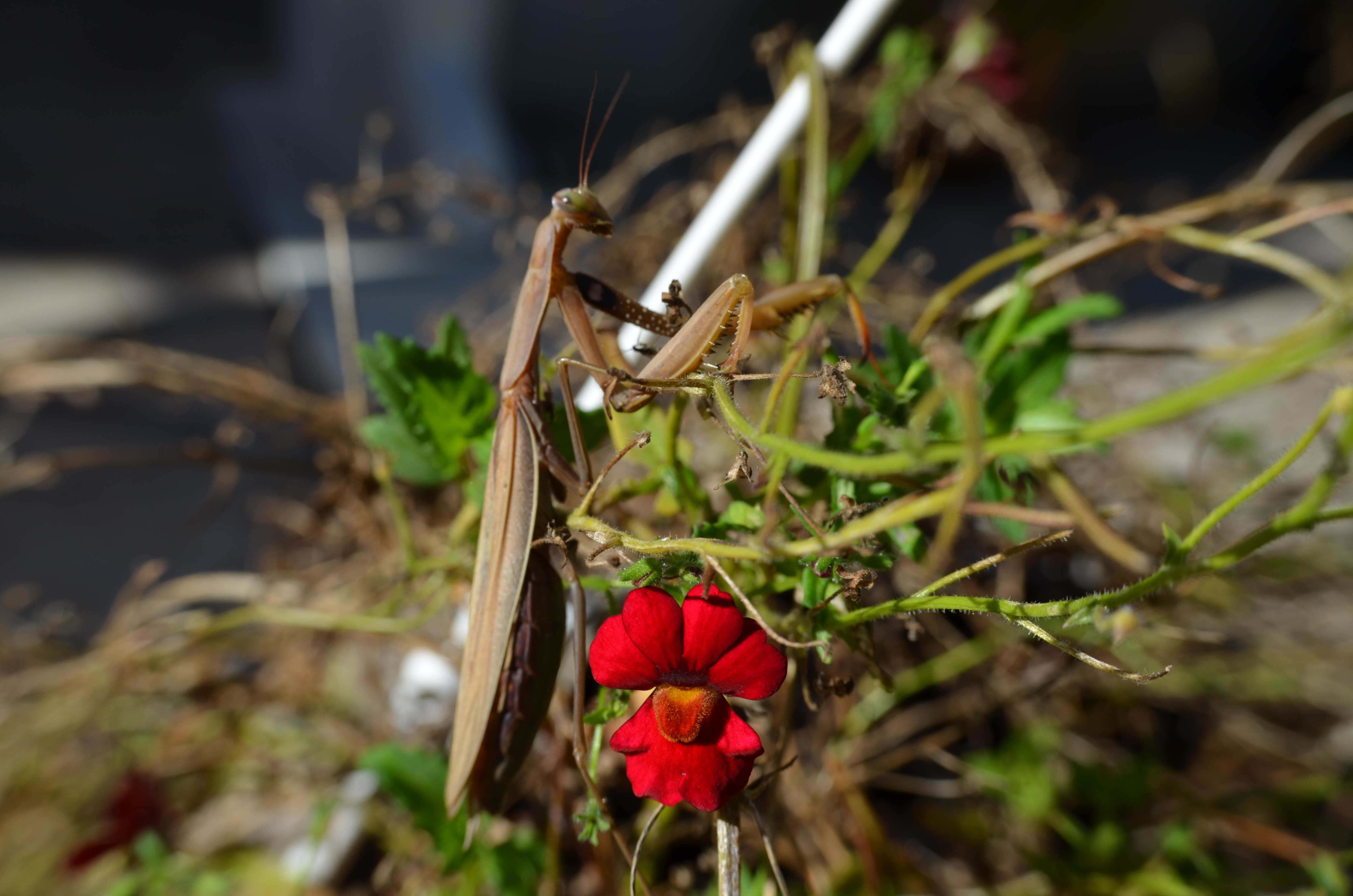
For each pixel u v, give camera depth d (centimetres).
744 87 95
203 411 60
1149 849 26
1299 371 19
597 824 18
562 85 90
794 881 24
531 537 17
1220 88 106
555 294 18
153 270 74
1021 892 25
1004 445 14
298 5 93
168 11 117
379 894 26
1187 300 58
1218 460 35
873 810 27
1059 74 60
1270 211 23
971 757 27
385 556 27
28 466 28
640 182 73
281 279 69
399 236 70
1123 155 91
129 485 54
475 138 80
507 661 17
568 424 20
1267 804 27
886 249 30
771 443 15
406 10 81
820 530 17
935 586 17
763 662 16
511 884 22
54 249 75
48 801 33
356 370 27
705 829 22
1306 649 30
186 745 30
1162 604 24
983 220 70
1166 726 30
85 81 100
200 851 27
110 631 31
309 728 30
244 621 26
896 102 29
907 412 19
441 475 21
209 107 98
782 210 26
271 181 84
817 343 18
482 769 18
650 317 19
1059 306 21
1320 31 92
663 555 17
